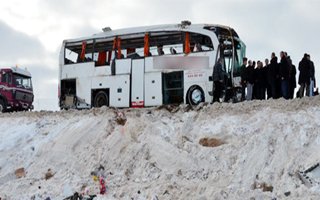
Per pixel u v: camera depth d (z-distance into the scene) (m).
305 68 16.09
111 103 20.89
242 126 13.73
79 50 22.64
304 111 13.48
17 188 13.93
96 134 15.55
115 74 20.89
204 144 13.66
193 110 15.65
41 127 17.41
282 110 13.84
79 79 22.08
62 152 15.16
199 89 18.94
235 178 12.09
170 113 15.80
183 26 19.73
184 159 13.07
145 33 20.47
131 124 15.13
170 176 12.68
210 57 18.86
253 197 11.12
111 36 21.42
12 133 17.39
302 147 12.29
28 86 28.23
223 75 18.52
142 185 12.58
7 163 15.58
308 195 10.82
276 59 16.66
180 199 11.63
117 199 12.15
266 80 17.38
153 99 19.83
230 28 19.33
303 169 11.55
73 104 22.08
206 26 19.45
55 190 13.34
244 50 20.28
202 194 11.61
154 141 14.02
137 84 20.28
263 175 11.89
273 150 12.51
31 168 15.06
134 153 13.93
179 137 14.09
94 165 14.16
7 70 27.09
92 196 12.41
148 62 20.14
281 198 10.98
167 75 19.66
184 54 19.42
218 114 14.74
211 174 12.51
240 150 12.83
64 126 16.81
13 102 26.95
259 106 14.45
